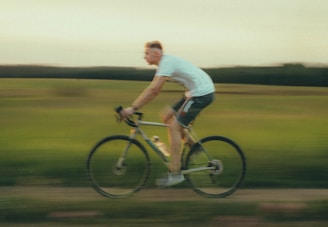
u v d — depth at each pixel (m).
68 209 5.29
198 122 9.93
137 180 5.77
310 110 10.38
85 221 4.99
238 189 6.14
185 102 5.56
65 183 6.29
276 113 10.05
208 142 5.82
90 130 9.15
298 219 5.14
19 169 6.75
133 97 11.12
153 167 6.68
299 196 5.86
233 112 10.33
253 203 5.52
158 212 5.23
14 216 5.09
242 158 5.85
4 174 6.53
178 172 5.70
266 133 9.02
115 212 5.21
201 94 5.53
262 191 6.09
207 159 5.81
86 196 5.79
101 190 5.71
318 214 5.25
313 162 7.24
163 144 5.80
